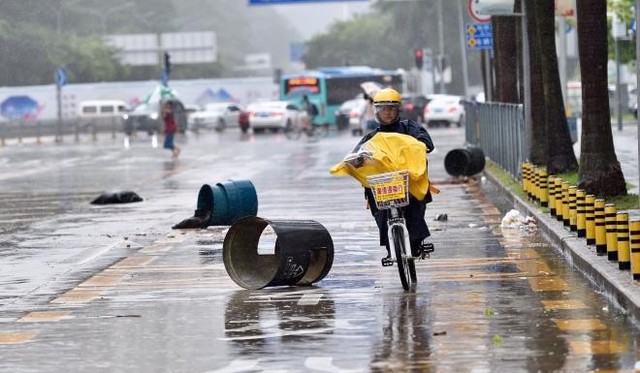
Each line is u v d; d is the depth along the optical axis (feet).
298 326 99.76
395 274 127.44
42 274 136.67
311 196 227.81
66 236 175.11
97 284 127.65
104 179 297.33
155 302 114.62
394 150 112.37
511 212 170.30
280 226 118.42
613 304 105.09
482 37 331.57
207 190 182.70
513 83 295.07
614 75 562.25
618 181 175.73
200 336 97.04
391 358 86.28
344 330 97.35
